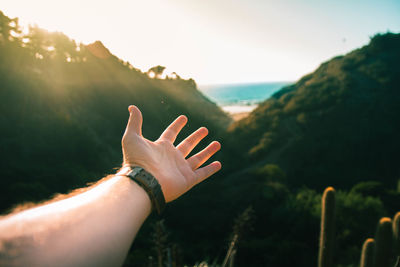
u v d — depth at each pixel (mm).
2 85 17062
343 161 33000
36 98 18484
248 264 12461
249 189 23875
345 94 39156
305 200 19516
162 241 2043
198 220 19422
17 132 17719
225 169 28891
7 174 14219
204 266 3576
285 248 13742
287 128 36781
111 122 16500
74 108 18391
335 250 11109
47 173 14188
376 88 40438
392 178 31672
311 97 40812
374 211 15766
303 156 32906
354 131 35531
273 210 20141
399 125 36000
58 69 14711
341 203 16516
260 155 32188
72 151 16109
